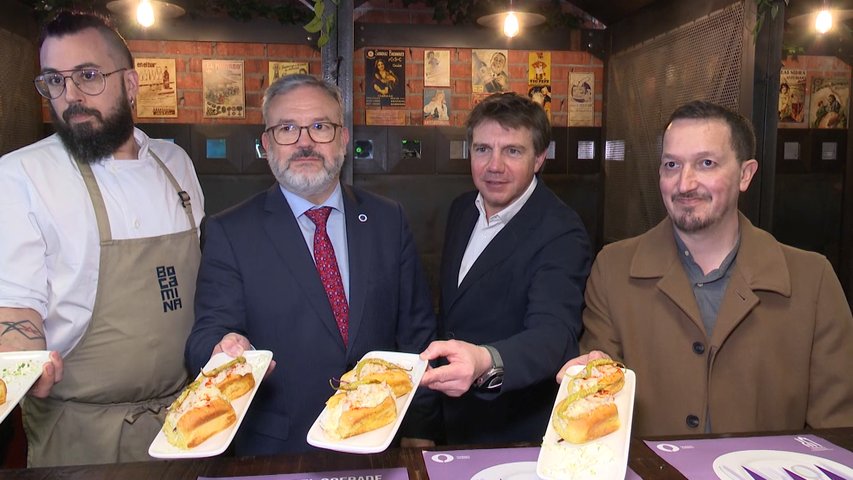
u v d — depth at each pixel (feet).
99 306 5.31
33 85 9.48
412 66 10.78
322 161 5.15
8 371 3.97
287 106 5.07
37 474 3.49
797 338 4.83
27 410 5.49
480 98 10.98
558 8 10.89
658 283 5.06
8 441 8.14
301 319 5.09
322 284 5.17
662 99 9.30
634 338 5.23
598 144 11.39
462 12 10.67
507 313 5.78
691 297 4.94
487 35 10.88
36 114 9.62
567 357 4.93
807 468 3.57
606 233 11.26
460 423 6.09
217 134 10.18
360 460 3.68
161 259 5.58
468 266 6.21
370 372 4.02
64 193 5.22
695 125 4.65
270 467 3.60
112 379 5.34
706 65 8.16
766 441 3.94
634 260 5.25
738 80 7.47
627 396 3.94
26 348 4.71
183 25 10.02
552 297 5.31
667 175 4.85
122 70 5.40
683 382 4.92
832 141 10.60
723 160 4.63
